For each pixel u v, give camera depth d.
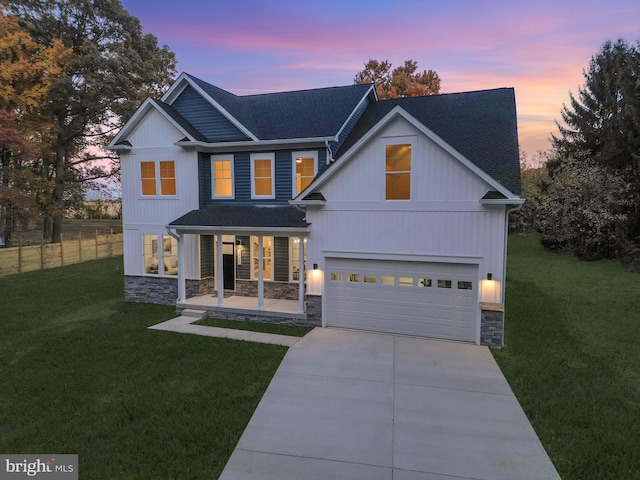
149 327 12.34
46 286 18.98
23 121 25.31
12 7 25.41
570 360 9.66
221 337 11.35
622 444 6.11
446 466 5.70
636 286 17.53
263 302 14.20
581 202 24.45
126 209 15.72
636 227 22.92
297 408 7.35
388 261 11.77
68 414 7.04
